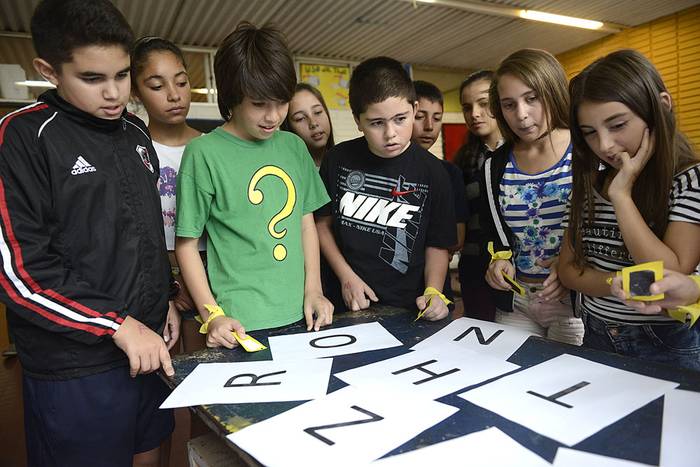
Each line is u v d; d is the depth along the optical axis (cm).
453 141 576
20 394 228
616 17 447
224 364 82
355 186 125
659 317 90
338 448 53
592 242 96
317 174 120
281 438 56
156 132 143
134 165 93
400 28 416
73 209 82
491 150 175
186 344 131
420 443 53
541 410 59
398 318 104
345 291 119
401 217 121
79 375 84
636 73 78
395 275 122
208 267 108
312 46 446
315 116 165
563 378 67
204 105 405
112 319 79
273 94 95
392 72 108
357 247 123
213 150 102
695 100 432
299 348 88
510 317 132
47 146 79
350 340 91
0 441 183
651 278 67
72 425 85
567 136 120
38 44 79
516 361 75
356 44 450
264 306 103
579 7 416
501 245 129
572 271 97
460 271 170
